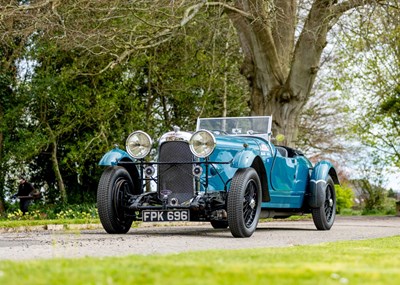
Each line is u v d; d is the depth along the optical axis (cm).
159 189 1141
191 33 2608
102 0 2098
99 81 2591
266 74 2297
